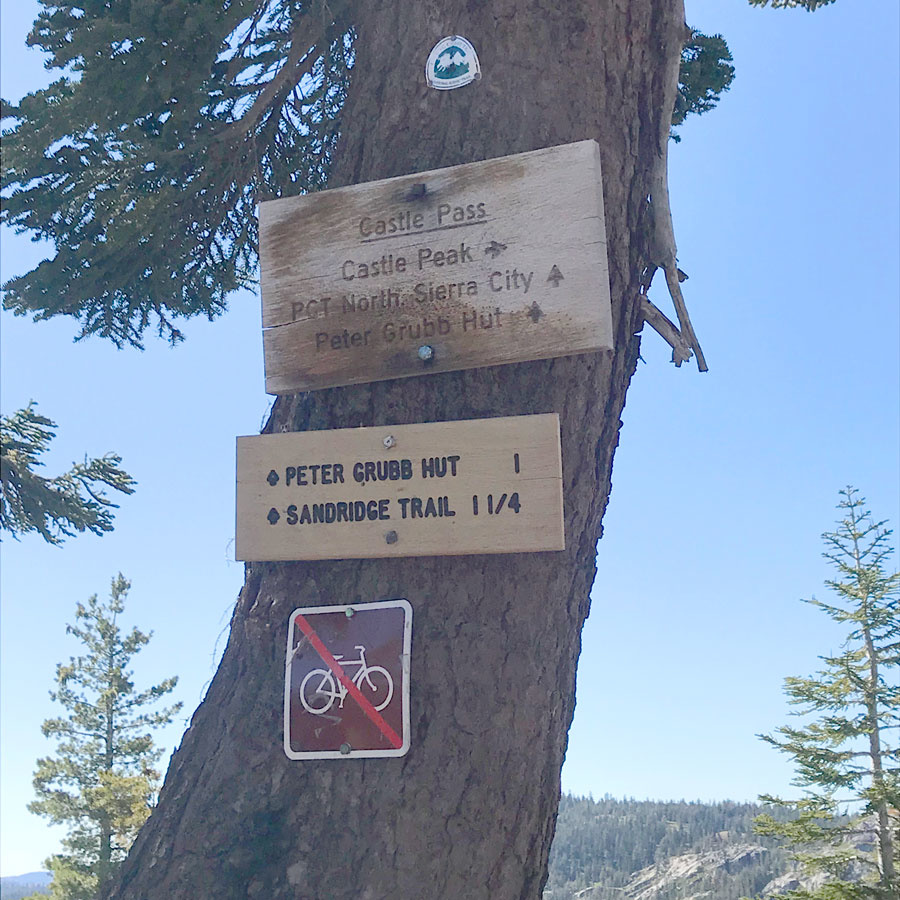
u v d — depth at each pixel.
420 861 2.23
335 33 3.76
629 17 2.95
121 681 32.41
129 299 4.43
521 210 2.55
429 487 2.45
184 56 3.53
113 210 3.96
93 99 3.51
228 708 2.48
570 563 2.55
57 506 10.80
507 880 2.28
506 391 2.54
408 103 2.82
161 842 2.38
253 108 3.87
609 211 2.77
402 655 2.37
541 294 2.50
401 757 2.31
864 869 20.31
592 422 2.64
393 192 2.65
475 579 2.43
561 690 2.49
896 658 20.83
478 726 2.33
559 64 2.80
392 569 2.45
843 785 19.80
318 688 2.39
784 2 6.46
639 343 3.02
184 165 3.92
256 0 3.47
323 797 2.31
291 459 2.54
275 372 2.67
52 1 3.60
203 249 4.40
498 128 2.72
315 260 2.68
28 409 10.98
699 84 5.21
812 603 21.91
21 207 3.89
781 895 18.80
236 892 2.24
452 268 2.57
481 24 2.82
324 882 2.22
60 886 26.31
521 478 2.41
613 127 2.84
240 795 2.35
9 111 3.53
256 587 2.61
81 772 31.00
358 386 2.62
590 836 170.38
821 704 20.80
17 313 4.21
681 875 137.38
